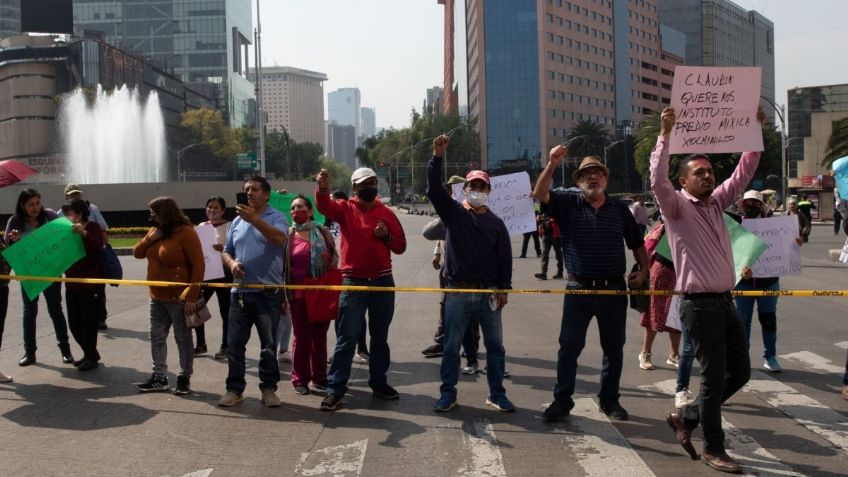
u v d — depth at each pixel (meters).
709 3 166.12
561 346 5.84
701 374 4.85
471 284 6.13
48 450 5.28
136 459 5.09
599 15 119.75
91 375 7.63
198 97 120.44
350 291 6.33
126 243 29.47
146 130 69.81
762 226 7.23
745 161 5.46
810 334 9.53
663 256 6.93
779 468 4.84
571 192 5.91
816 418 5.93
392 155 112.81
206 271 8.34
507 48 105.88
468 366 7.63
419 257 23.48
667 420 5.21
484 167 106.75
